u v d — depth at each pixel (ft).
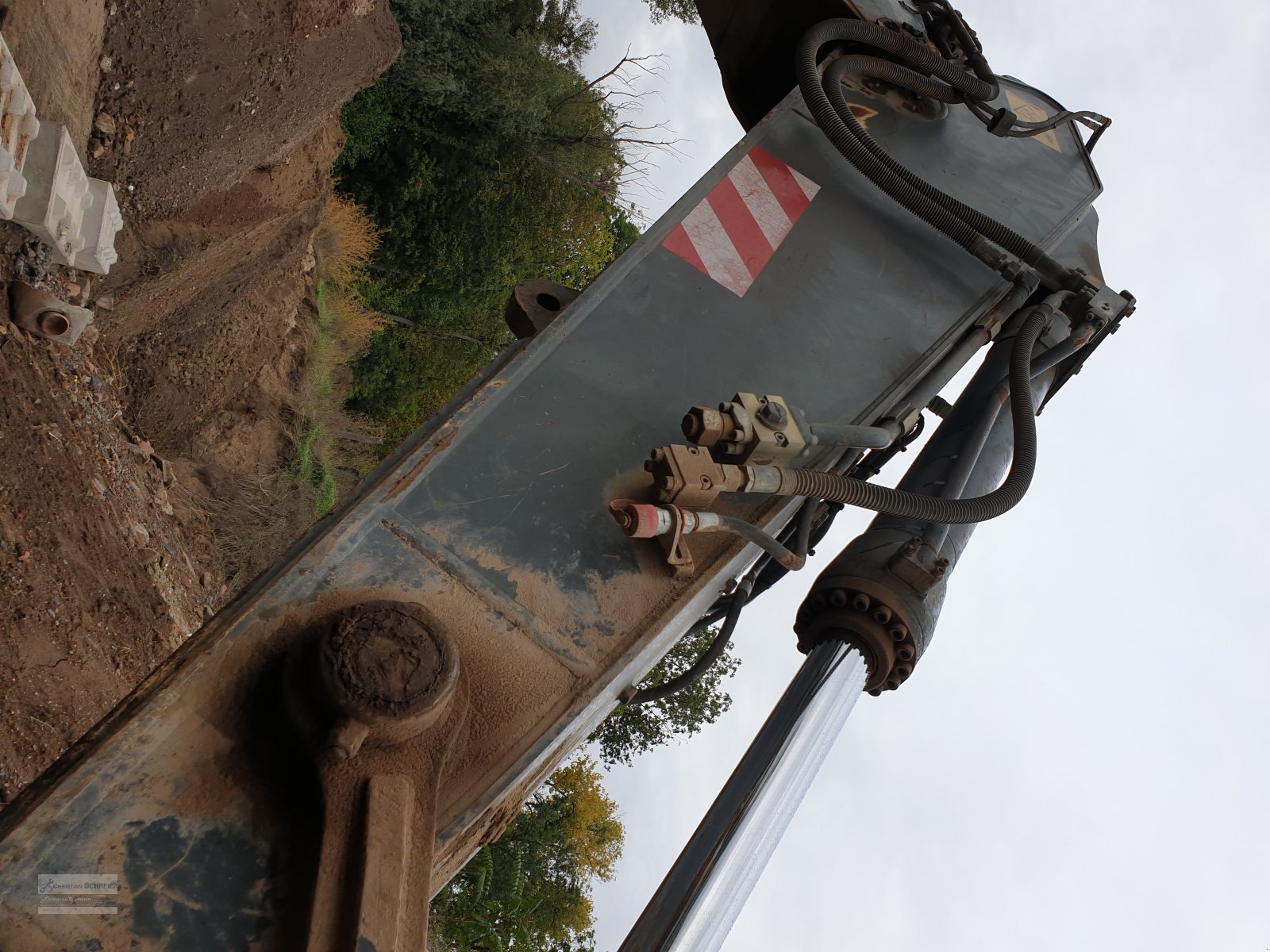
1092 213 9.18
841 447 6.63
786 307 7.15
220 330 24.94
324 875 4.17
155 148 15.96
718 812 6.22
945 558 6.79
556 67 42.70
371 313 39.75
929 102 9.11
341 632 4.51
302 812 4.49
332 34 19.83
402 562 5.32
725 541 5.96
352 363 41.45
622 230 58.70
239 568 25.30
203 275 21.62
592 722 5.97
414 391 46.50
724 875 5.87
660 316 6.74
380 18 22.86
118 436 19.79
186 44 15.35
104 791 4.33
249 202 21.79
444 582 5.32
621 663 5.37
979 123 9.36
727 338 6.82
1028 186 8.94
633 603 5.60
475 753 4.96
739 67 10.23
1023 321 7.84
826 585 6.86
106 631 14.62
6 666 11.68
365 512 5.40
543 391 6.17
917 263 7.77
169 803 4.38
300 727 4.44
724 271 7.12
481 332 48.75
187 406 24.72
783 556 5.88
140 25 14.28
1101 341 8.59
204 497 25.14
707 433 5.93
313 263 33.32
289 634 4.91
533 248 47.26
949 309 7.63
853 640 6.75
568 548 5.65
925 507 6.45
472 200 43.62
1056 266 7.91
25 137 11.69
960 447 7.57
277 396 30.99
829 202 7.79
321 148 26.22
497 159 43.62
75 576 14.21
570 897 56.34
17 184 11.84
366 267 41.98
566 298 7.45
